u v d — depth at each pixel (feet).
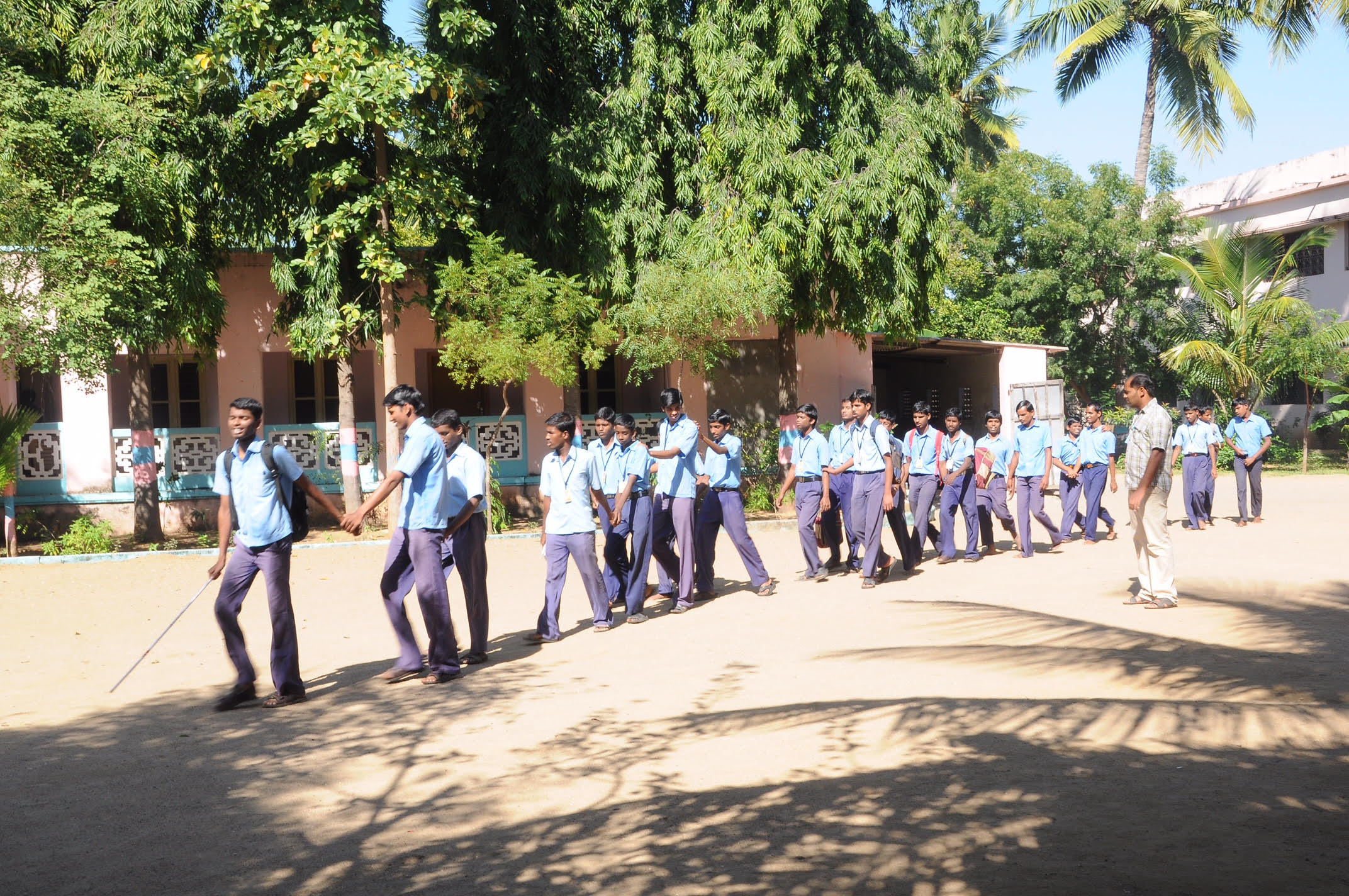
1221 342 96.58
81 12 51.62
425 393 68.13
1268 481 79.10
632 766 16.72
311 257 50.52
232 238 55.21
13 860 13.34
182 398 66.95
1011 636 24.49
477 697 22.34
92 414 58.23
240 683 22.11
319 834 14.08
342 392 55.62
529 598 36.81
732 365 72.18
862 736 17.47
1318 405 99.71
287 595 22.34
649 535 31.27
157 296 49.21
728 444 34.01
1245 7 102.37
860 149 55.98
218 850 13.56
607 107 55.67
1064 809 13.38
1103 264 100.78
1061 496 46.44
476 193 59.31
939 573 37.60
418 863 12.91
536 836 13.70
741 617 30.58
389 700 22.36
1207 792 13.70
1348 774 14.15
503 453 64.18
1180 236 103.86
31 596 37.96
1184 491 50.44
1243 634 23.76
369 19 47.09
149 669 26.37
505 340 50.14
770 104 54.60
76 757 18.26
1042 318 103.09
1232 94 101.91
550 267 57.67
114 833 14.28
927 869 11.75
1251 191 109.40
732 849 12.78
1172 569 28.32
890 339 63.57
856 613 29.78
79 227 43.65
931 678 21.30
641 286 53.67
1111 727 16.89
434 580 23.85
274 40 47.24
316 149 52.29
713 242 53.93
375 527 57.82
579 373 71.87
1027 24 109.50
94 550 48.98
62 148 44.96
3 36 46.42
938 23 62.59
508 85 56.13
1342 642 22.11
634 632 29.32
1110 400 103.96
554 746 18.22
